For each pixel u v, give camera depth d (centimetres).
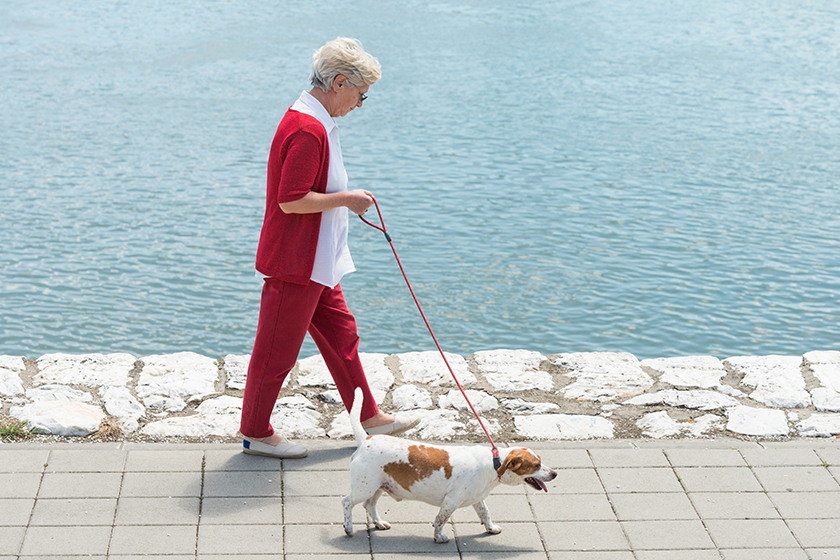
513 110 2870
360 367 447
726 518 386
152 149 2328
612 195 1950
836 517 387
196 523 372
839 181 2064
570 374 547
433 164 2206
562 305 1377
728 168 2178
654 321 1316
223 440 453
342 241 426
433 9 5281
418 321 1322
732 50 4041
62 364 525
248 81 3325
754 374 537
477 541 368
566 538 370
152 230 1692
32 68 3497
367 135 2509
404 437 462
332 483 411
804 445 452
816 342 1245
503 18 4991
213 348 1229
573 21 4894
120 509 379
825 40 4275
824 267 1524
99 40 4228
